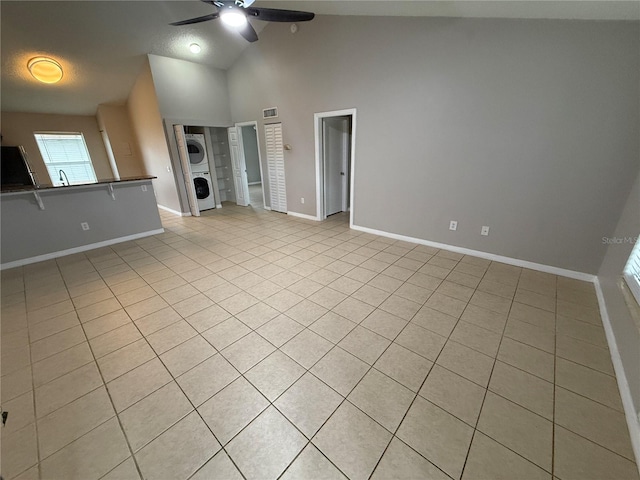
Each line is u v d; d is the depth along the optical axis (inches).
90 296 98.6
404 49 120.6
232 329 80.0
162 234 169.9
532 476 44.3
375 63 131.0
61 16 130.7
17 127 205.2
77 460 47.2
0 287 105.5
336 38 140.5
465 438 49.9
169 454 48.0
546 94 95.3
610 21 81.0
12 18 124.7
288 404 56.8
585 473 44.5
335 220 192.7
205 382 62.3
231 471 45.4
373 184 151.5
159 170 219.3
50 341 75.6
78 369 66.1
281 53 168.7
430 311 86.9
